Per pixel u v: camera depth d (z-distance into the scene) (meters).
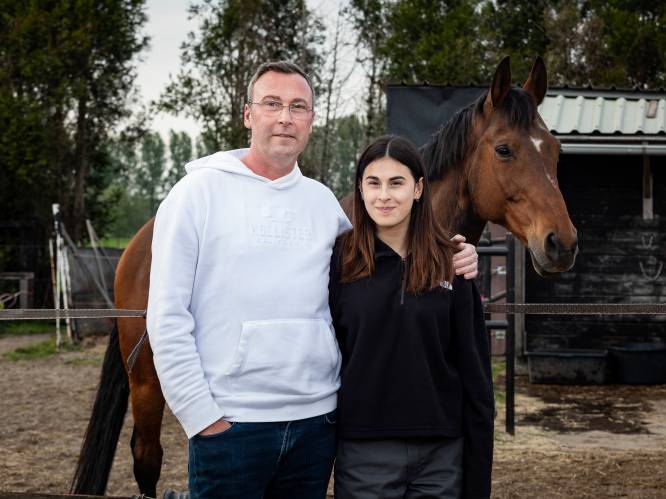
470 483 1.97
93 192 16.52
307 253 1.91
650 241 7.88
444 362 1.94
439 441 1.94
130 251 3.14
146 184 53.16
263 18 17.62
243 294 1.82
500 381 7.71
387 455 1.91
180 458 4.86
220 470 1.80
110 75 15.01
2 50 13.98
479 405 1.96
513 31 22.95
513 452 4.95
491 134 3.50
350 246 1.98
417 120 8.05
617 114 7.79
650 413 6.22
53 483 4.25
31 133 13.39
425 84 8.21
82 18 14.15
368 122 19.30
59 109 14.25
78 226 15.02
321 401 1.90
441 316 1.93
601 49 20.03
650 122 7.64
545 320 7.99
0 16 14.06
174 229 1.83
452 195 3.66
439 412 1.91
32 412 6.27
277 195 1.95
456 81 18.61
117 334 3.18
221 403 1.80
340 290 1.97
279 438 1.83
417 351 1.90
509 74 3.47
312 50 18.81
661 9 21.14
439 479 1.93
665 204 7.86
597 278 7.92
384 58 19.75
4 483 4.23
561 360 7.46
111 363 3.18
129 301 3.09
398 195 1.92
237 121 16.91
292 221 1.93
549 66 19.91
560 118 7.72
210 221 1.86
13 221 13.66
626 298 7.91
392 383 1.91
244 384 1.82
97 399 3.16
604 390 7.23
